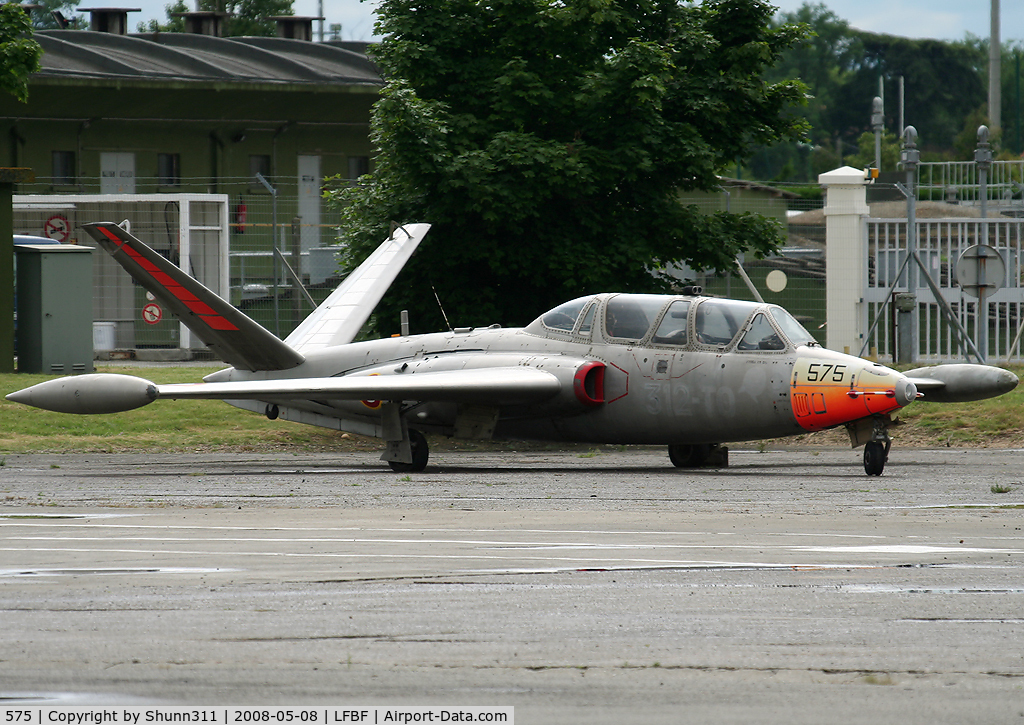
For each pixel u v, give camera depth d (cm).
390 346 7062
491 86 8494
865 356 10375
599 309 6397
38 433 8181
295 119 19575
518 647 2131
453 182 8031
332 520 3991
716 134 8775
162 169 18838
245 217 19200
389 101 8138
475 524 3834
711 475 5853
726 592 2606
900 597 2542
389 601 2527
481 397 6209
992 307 11456
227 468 6650
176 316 7206
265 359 7325
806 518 3916
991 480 5275
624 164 8331
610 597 2558
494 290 8881
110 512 4297
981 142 11356
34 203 14550
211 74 18750
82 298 11369
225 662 2041
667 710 1773
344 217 9225
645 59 8238
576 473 6125
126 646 2147
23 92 10775
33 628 2288
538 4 8494
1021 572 2831
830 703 1803
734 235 8994
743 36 8912
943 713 1753
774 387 5700
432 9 8638
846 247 10600
